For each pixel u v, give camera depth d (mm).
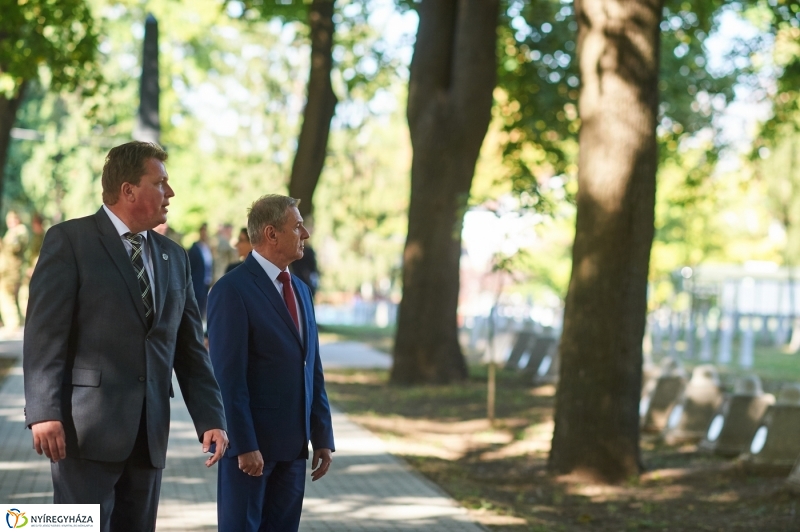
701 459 12688
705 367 14117
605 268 11500
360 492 9680
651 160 11602
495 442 14234
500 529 8562
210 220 46094
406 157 46875
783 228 43438
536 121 26172
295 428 5773
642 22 11500
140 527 5027
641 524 9477
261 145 45875
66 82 21953
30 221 40969
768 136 25625
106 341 4828
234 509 5660
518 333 24203
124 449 4812
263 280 5812
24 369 4742
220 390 5551
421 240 19953
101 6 36594
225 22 40250
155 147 5027
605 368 11500
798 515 9609
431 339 19969
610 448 11492
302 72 45531
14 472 9688
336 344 30781
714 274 39594
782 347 34156
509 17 25359
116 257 4887
